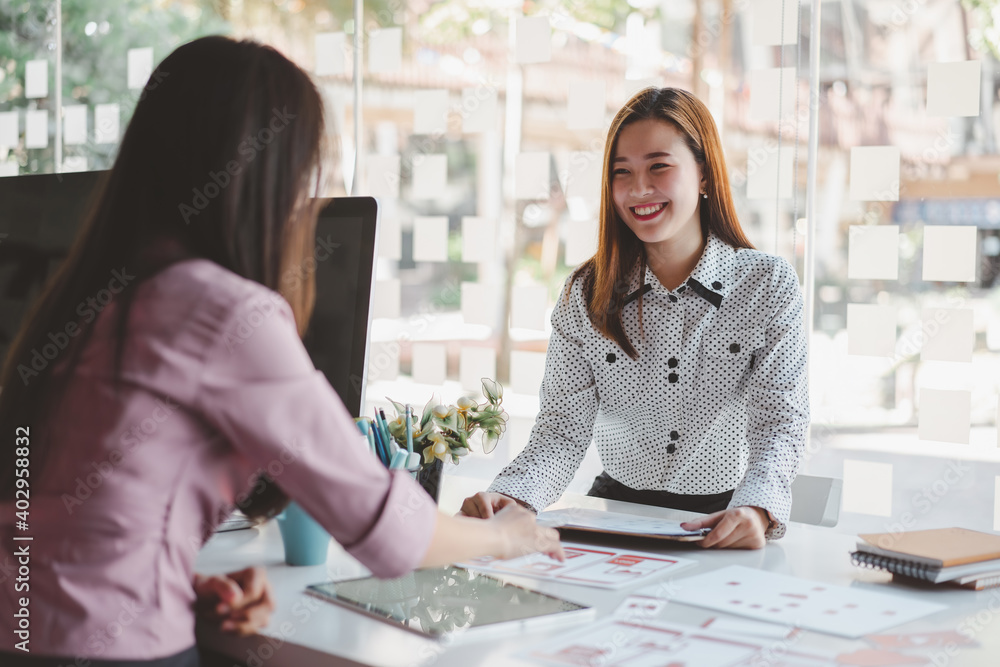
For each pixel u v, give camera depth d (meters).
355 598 1.04
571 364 1.73
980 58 2.58
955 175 2.49
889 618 0.97
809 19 2.25
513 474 1.57
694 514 1.54
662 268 1.70
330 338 1.48
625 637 0.91
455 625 0.93
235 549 1.29
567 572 1.17
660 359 1.68
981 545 1.16
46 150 3.54
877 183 2.03
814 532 1.41
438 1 3.91
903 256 2.47
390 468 1.27
